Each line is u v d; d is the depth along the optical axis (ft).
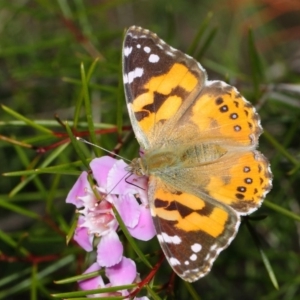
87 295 0.80
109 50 1.02
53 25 1.14
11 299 1.17
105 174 0.80
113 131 0.87
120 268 0.79
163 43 0.82
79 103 0.84
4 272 1.15
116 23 1.27
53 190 0.91
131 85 0.82
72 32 1.02
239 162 0.81
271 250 1.02
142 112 0.83
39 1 1.01
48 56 1.12
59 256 0.92
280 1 1.10
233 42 1.16
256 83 0.94
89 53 1.03
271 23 1.22
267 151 1.02
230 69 1.05
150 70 0.83
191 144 0.82
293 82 1.06
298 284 1.03
